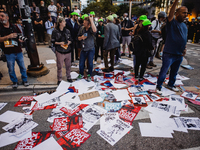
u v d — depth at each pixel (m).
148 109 2.54
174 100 2.83
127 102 2.75
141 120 2.27
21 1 3.13
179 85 3.48
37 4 9.74
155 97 2.93
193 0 23.59
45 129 2.07
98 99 2.83
